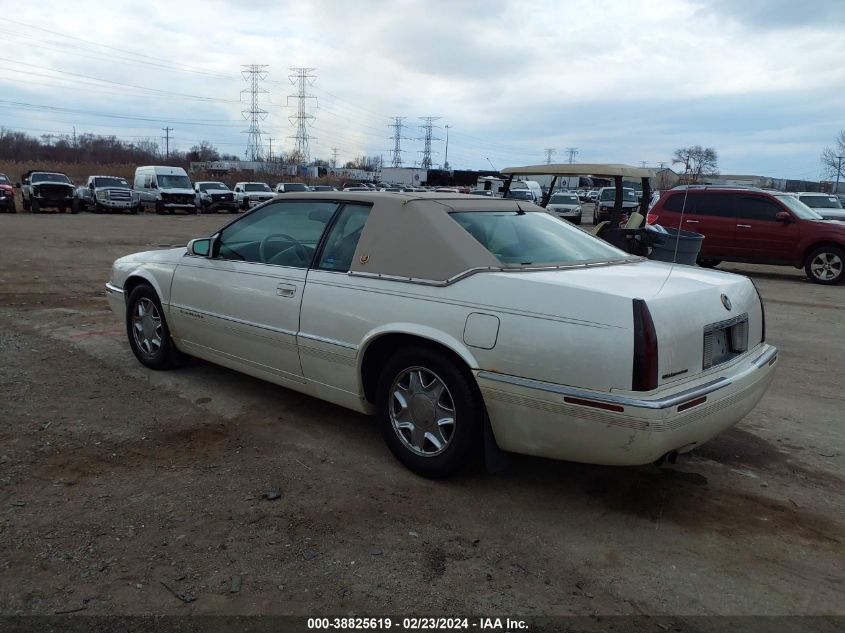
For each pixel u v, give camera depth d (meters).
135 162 88.56
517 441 3.47
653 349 3.10
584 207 50.28
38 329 7.20
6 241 17.11
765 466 4.24
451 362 3.62
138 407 4.89
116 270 6.07
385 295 3.86
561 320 3.23
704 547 3.28
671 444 3.19
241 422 4.68
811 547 3.30
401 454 3.95
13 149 84.69
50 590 2.76
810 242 12.66
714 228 13.49
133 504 3.48
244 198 37.94
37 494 3.55
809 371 6.52
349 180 73.44
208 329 5.05
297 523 3.36
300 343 4.32
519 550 3.20
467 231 3.86
